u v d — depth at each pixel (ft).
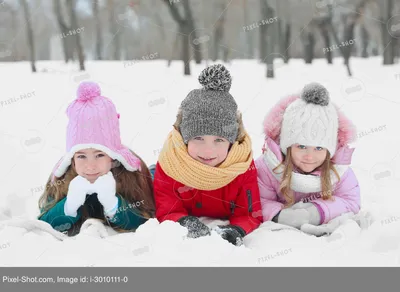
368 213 6.41
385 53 16.42
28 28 15.64
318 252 5.30
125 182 6.44
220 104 5.77
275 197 6.63
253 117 10.89
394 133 10.34
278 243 5.55
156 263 4.99
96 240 5.47
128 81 13.41
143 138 9.71
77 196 6.10
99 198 6.13
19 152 9.61
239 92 12.82
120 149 6.28
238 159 5.94
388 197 7.36
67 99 12.72
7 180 8.34
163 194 6.19
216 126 5.70
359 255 5.23
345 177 6.46
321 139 5.97
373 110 11.71
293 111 6.09
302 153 6.09
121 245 5.39
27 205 7.44
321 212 6.16
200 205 6.28
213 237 5.25
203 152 5.74
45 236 5.63
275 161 6.31
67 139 6.19
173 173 5.95
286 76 14.65
